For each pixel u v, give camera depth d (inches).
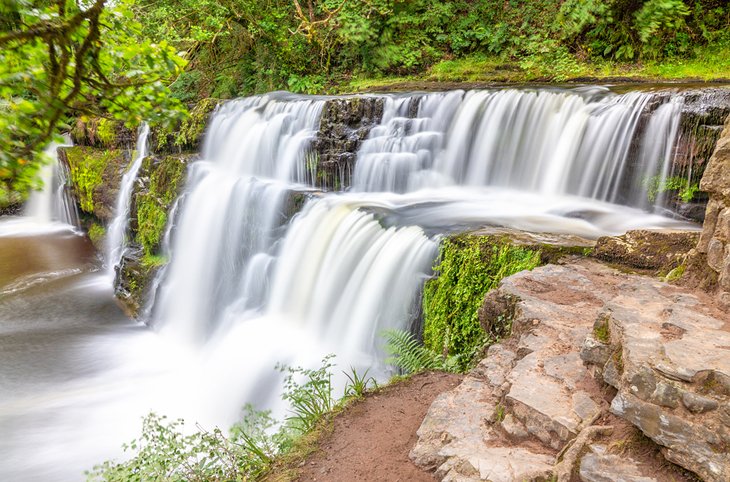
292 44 603.8
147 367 336.5
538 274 178.9
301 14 584.1
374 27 569.9
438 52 564.1
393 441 143.7
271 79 607.8
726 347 99.1
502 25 536.4
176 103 121.2
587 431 101.7
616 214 282.2
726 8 425.7
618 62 458.3
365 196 362.0
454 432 122.7
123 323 412.8
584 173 315.6
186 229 442.9
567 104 324.2
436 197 348.2
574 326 141.3
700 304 120.4
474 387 139.6
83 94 110.4
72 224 661.9
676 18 427.8
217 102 514.9
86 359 346.3
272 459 150.2
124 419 270.1
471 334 209.6
